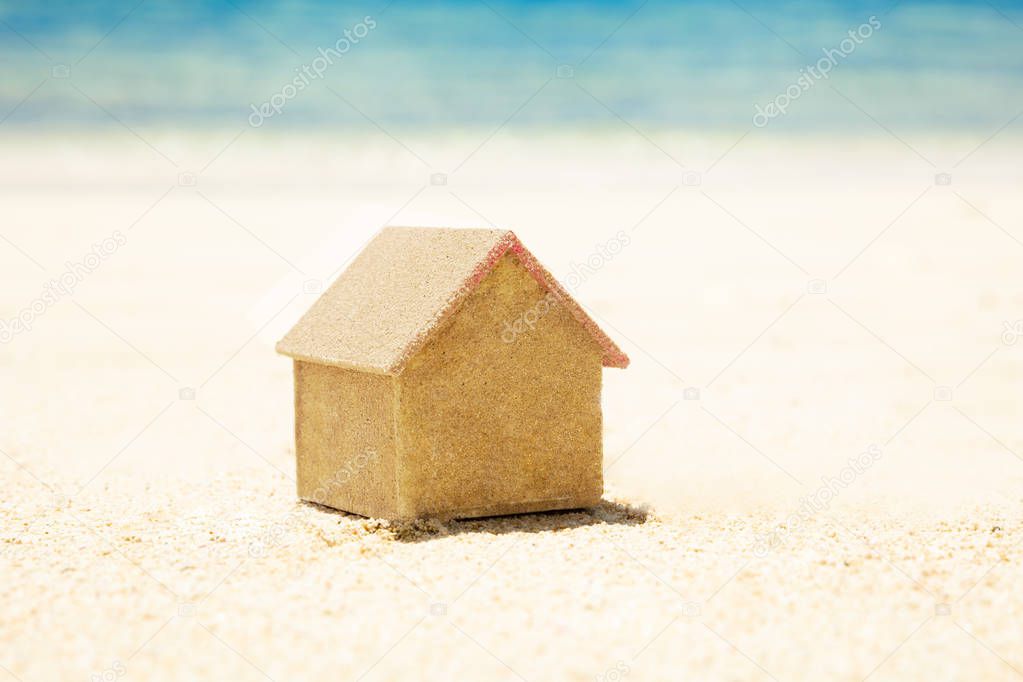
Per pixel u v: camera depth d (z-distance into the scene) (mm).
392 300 7668
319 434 8039
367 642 5703
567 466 7797
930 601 6230
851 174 30641
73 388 12773
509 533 7344
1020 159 33031
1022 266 19656
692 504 8188
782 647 5652
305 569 6715
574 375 7727
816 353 14266
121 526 7645
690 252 21125
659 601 6188
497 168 32625
